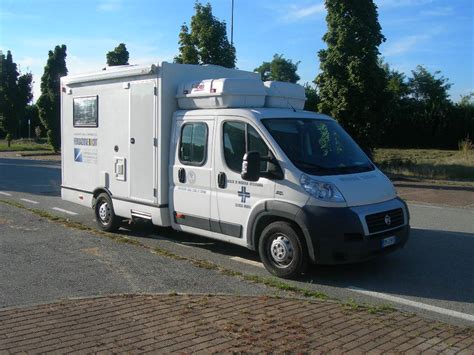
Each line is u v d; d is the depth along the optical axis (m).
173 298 5.39
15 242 8.12
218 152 7.07
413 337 4.41
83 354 4.03
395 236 6.45
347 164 6.76
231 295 5.53
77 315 4.88
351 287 6.16
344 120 18.69
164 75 7.76
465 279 6.54
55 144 37.75
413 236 9.14
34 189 15.26
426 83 57.62
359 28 18.31
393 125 43.44
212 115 7.23
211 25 19.81
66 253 7.48
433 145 42.97
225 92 7.02
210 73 8.41
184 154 7.61
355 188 6.27
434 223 10.48
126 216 8.63
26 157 33.53
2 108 44.84
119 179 8.70
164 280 6.19
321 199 6.06
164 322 4.69
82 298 5.39
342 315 4.93
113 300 5.32
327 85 18.91
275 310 5.04
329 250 5.99
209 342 4.25
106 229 9.06
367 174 6.69
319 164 6.50
